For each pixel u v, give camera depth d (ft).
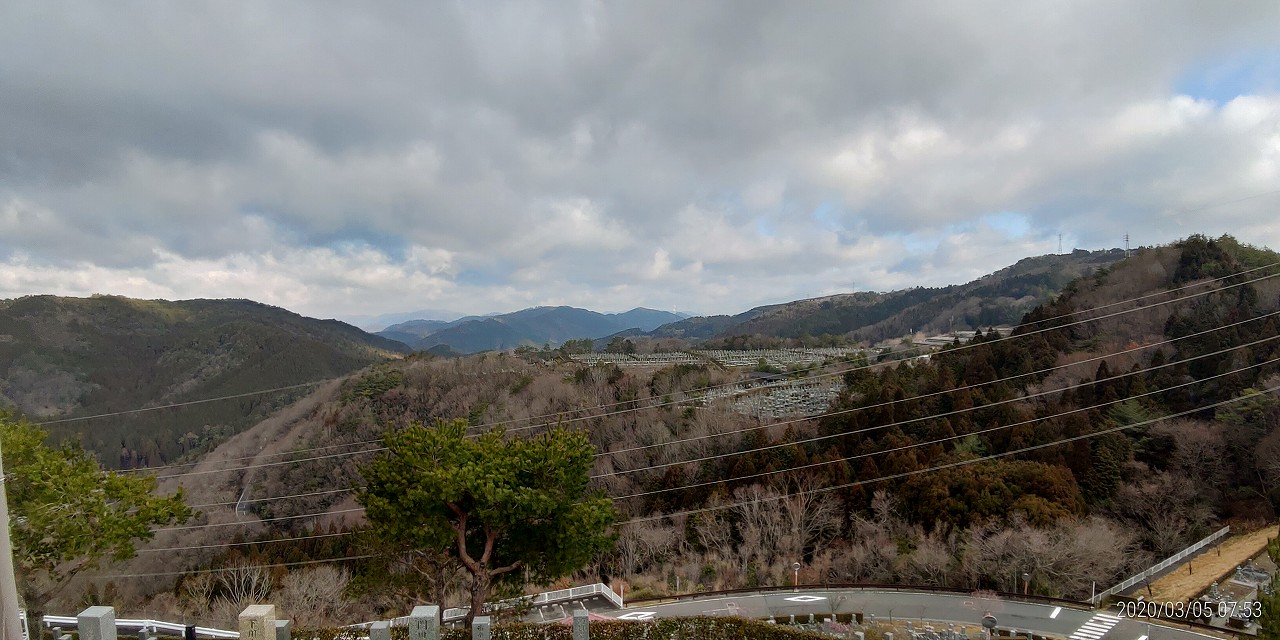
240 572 138.51
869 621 119.75
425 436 69.67
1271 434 156.97
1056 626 114.11
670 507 194.29
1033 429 176.96
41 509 66.03
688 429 227.61
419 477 67.31
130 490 73.77
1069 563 130.52
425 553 74.90
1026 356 215.31
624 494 206.08
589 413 243.60
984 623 110.32
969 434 183.01
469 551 73.61
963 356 236.63
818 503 169.48
